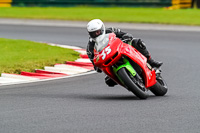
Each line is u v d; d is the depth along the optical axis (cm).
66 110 2497
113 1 12625
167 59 5053
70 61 4606
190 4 12556
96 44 2728
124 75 2689
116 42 2700
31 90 3228
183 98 2909
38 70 4081
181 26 8788
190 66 4562
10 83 3525
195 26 8731
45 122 2209
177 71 4244
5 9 11938
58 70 4134
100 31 2697
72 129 2072
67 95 3042
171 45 6309
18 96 2986
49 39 6806
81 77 3834
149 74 2838
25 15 10431
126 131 2034
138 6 12488
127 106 2600
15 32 7756
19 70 4053
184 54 5475
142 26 8781
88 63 4456
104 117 2308
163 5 12362
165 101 2788
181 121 2225
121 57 2725
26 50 5322
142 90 2816
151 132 2020
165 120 2245
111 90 3278
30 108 2572
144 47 2869
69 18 9844
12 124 2177
